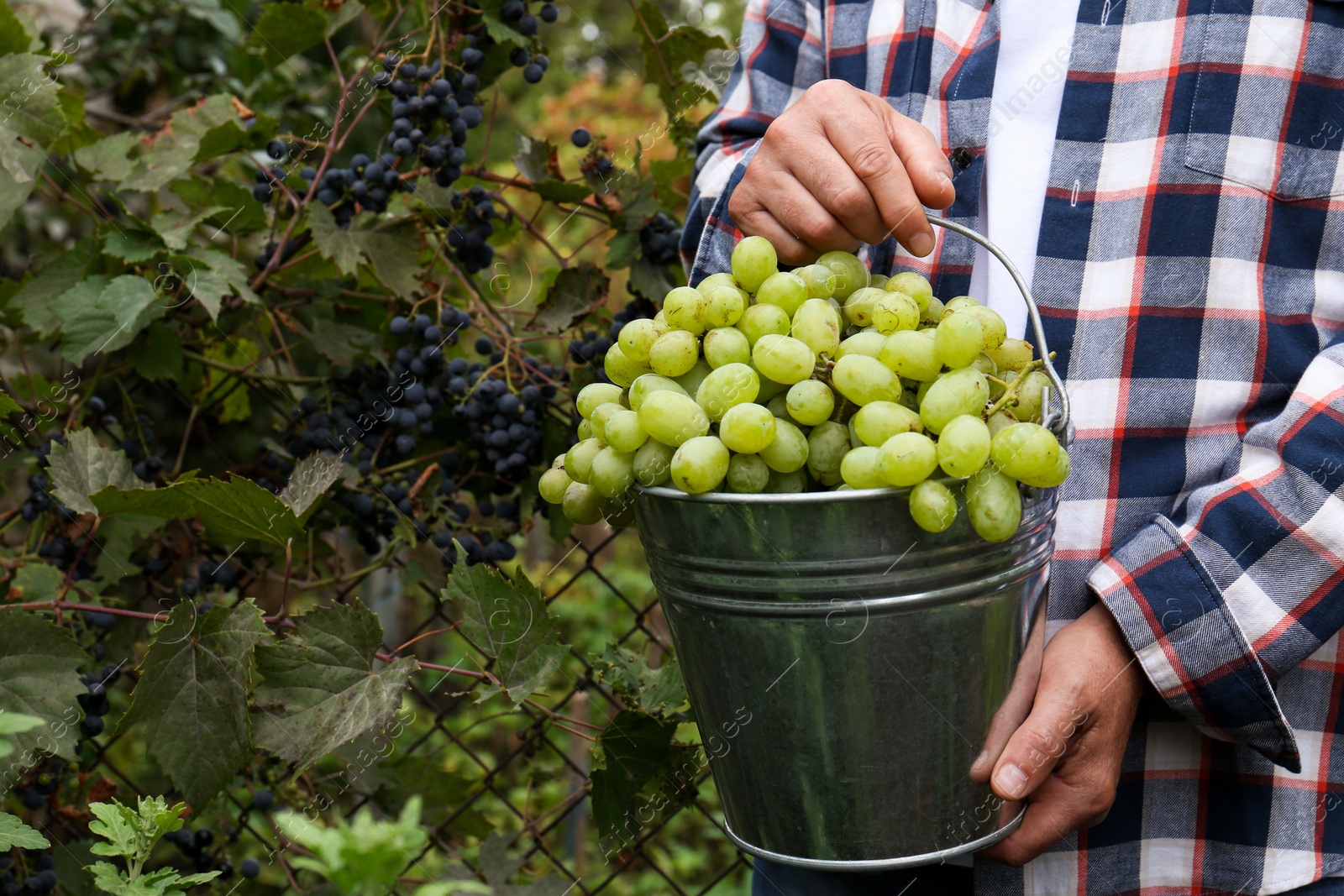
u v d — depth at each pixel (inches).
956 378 38.2
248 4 98.3
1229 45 46.5
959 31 52.1
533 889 62.2
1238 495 43.0
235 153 76.2
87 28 102.7
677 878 127.3
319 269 72.2
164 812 39.4
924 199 42.4
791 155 44.3
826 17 55.6
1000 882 48.3
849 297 44.5
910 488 35.2
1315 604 41.7
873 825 39.8
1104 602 43.0
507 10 68.4
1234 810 46.9
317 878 70.7
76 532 67.7
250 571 73.5
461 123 66.9
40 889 59.9
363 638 53.3
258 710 53.1
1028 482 36.5
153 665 51.6
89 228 88.4
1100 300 48.1
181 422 78.1
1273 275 46.9
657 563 41.4
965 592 37.1
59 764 64.0
